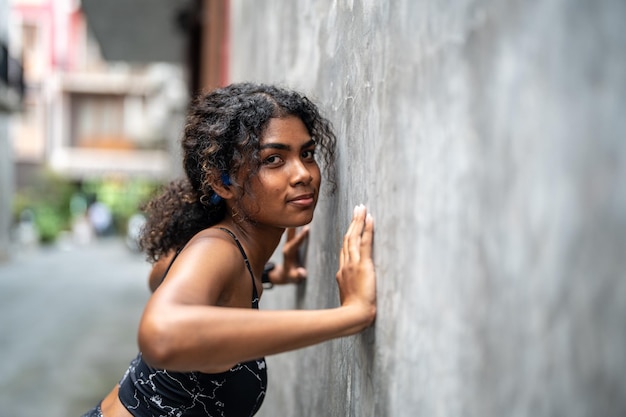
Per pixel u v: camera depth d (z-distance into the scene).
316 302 1.96
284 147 1.47
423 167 1.07
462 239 0.91
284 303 2.63
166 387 1.51
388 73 1.29
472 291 0.88
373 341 1.37
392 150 1.25
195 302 1.18
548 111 0.70
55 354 7.08
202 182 1.54
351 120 1.61
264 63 3.35
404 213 1.17
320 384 1.94
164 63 13.45
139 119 30.92
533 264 0.73
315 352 2.02
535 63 0.73
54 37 29.69
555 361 0.69
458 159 0.93
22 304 10.69
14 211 25.25
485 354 0.84
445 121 0.98
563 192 0.68
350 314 1.32
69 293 12.13
